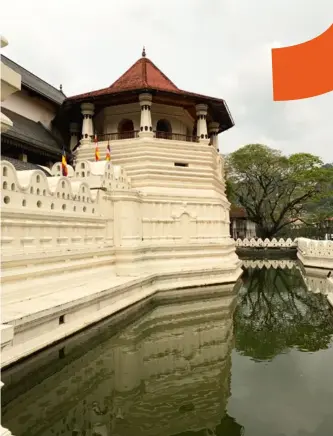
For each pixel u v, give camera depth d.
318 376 9.33
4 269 11.29
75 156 25.50
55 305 10.61
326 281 24.19
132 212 19.44
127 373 9.62
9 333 4.31
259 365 10.16
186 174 23.95
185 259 22.16
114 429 6.97
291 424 7.04
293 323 14.66
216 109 27.52
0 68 4.05
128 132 24.97
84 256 16.06
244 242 49.56
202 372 9.70
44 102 28.75
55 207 14.38
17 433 6.77
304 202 52.53
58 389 8.68
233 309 16.81
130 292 16.16
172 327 13.88
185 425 7.09
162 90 23.19
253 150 49.34
